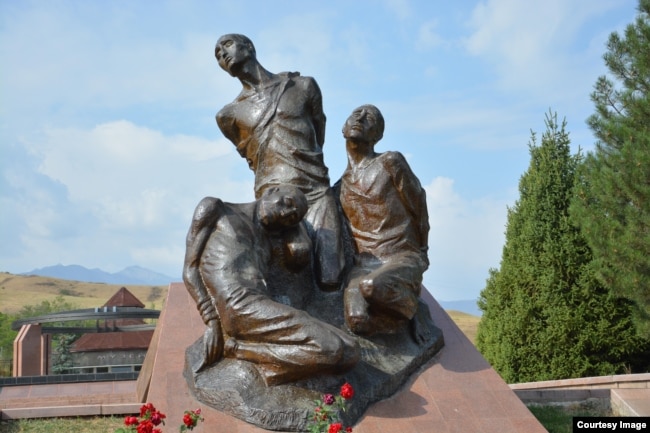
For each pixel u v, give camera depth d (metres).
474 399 8.11
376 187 9.12
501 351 16.16
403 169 9.14
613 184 14.88
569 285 15.76
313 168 9.54
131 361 16.94
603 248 14.77
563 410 12.26
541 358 15.79
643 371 15.66
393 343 8.57
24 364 15.56
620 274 14.59
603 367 15.48
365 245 9.11
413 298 8.55
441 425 7.69
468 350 9.02
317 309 8.69
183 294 10.07
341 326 8.55
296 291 8.66
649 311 14.52
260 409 7.27
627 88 16.22
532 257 16.00
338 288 8.91
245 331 7.66
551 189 16.23
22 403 10.09
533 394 12.41
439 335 9.06
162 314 9.80
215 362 7.87
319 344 7.36
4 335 27.61
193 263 8.07
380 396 7.94
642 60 15.88
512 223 16.64
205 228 8.15
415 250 9.14
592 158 15.84
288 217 8.48
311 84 9.97
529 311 15.90
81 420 9.17
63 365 18.61
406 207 9.20
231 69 9.98
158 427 7.31
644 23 16.00
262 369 7.57
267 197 8.56
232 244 8.04
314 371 7.46
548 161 16.48
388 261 8.93
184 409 7.54
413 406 7.94
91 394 10.45
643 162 14.61
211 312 7.89
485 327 17.02
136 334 17.19
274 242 8.65
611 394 12.35
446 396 8.12
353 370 7.95
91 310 15.67
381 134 9.58
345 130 9.47
